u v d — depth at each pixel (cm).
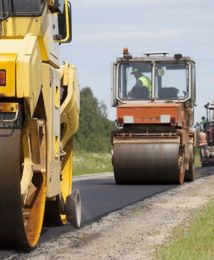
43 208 1152
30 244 1102
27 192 1080
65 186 1422
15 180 1020
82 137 12875
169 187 2670
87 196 2212
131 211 1719
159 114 2864
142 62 2980
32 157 1105
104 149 12900
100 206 1859
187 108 3019
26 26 1162
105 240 1237
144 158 2825
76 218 1369
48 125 1159
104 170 4500
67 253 1102
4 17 1155
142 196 2200
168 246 1135
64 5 1272
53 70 1202
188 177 3092
